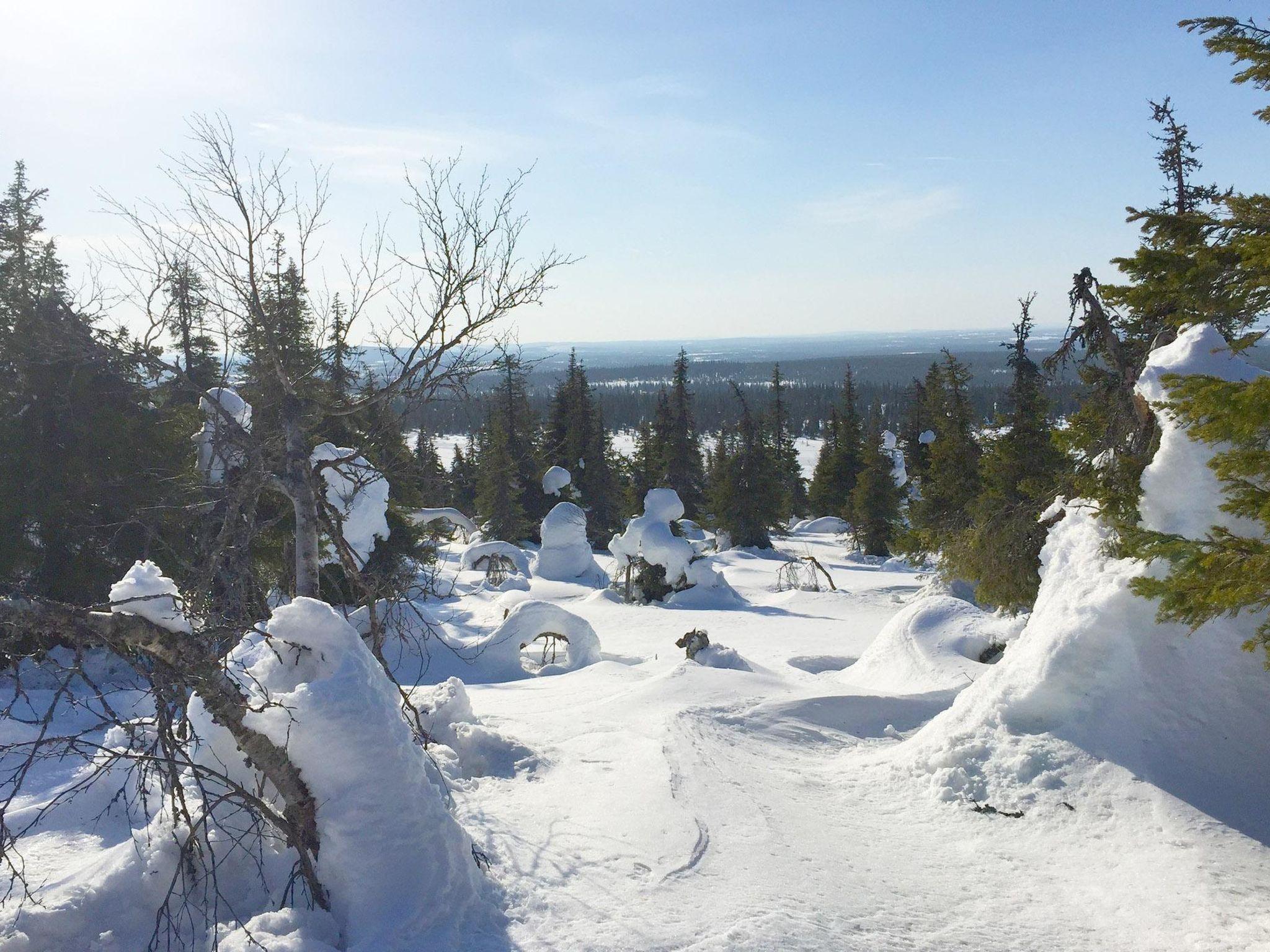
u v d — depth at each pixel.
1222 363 7.40
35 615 4.40
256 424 10.71
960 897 5.98
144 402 16.05
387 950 4.73
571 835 6.50
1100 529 8.33
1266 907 5.41
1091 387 11.92
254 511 9.76
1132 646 7.36
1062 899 5.88
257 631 5.70
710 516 49.19
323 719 5.10
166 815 5.83
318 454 19.20
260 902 5.41
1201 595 5.65
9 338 14.59
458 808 6.80
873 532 45.38
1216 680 6.97
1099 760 7.06
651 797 7.26
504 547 35.66
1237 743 6.70
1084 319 11.41
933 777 7.71
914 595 28.09
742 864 6.16
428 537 26.09
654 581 30.50
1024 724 7.72
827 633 22.53
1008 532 13.45
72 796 7.33
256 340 10.43
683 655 17.44
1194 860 5.96
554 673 16.72
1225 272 6.49
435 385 9.98
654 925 5.22
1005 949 5.26
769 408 70.31
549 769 8.16
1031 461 24.33
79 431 14.82
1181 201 18.06
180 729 5.28
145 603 4.98
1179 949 5.19
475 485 49.31
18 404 15.32
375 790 5.14
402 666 16.28
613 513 52.97
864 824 7.30
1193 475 7.22
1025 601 13.55
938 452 33.03
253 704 5.48
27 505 14.64
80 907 5.13
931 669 13.23
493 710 11.11
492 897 5.46
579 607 27.66
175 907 5.34
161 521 13.94
